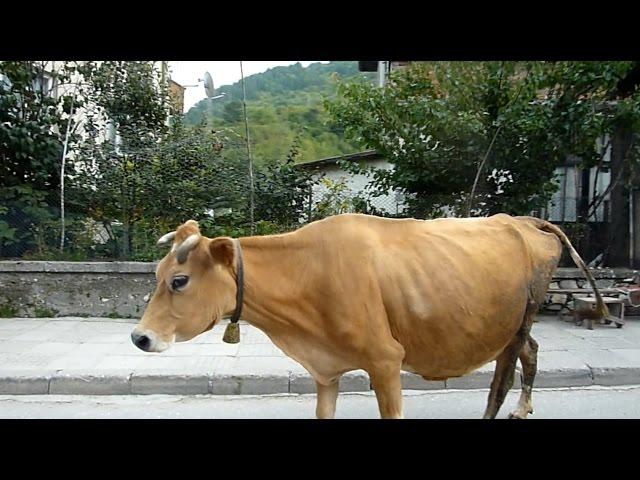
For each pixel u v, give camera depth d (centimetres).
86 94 1012
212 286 324
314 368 358
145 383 585
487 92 900
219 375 589
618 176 955
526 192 938
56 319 841
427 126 916
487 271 361
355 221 356
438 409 536
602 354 668
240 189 930
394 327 342
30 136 923
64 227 895
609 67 841
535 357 472
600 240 975
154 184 902
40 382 581
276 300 338
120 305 856
